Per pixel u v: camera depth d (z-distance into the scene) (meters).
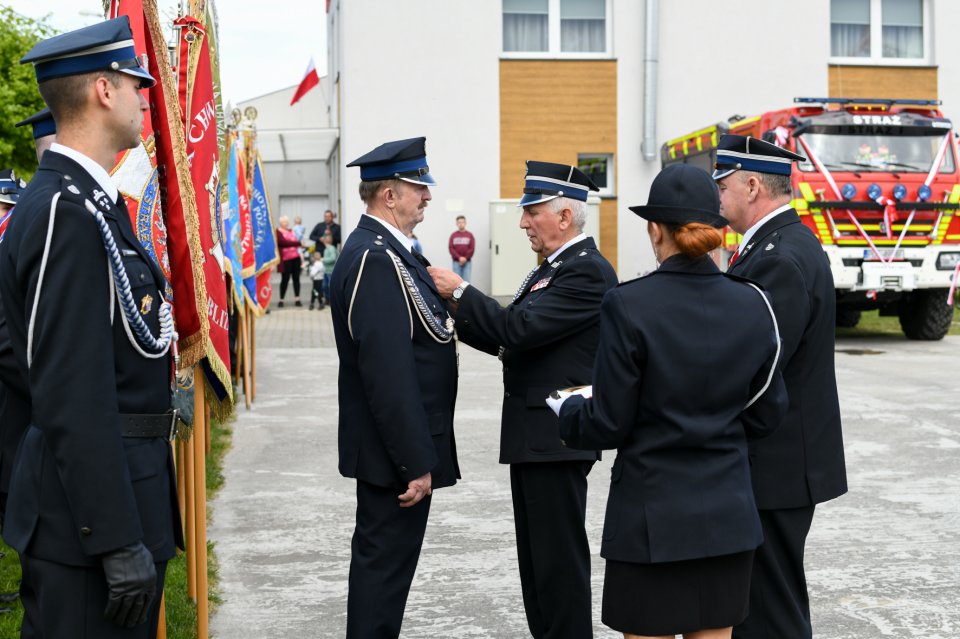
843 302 14.94
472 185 20.47
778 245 3.60
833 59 21.17
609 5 20.59
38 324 2.49
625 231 20.83
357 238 3.76
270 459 7.83
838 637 4.41
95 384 2.50
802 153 13.91
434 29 20.22
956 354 13.59
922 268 14.02
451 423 3.90
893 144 14.09
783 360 3.45
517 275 19.70
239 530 6.04
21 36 21.58
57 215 2.51
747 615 3.32
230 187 8.69
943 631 4.47
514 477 4.04
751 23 20.84
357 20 20.09
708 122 20.89
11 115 20.92
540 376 3.93
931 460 7.67
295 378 11.95
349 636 3.71
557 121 20.56
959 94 21.70
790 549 3.61
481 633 4.50
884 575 5.20
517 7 20.59
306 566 5.40
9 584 4.95
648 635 2.97
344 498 6.74
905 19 21.61
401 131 20.28
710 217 3.00
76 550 2.57
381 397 3.57
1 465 3.25
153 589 2.58
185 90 4.32
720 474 2.97
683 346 2.93
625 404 2.94
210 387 4.31
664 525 2.91
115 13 3.77
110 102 2.69
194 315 3.76
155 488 2.75
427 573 5.28
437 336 3.77
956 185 14.11
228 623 4.60
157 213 3.74
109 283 2.60
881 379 11.43
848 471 7.36
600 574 5.25
